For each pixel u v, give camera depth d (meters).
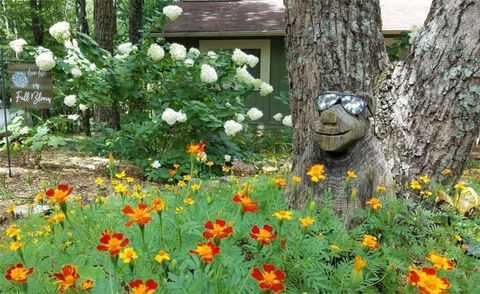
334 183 2.67
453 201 3.06
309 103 3.31
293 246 2.10
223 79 5.64
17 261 2.10
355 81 3.15
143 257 2.03
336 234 2.34
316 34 3.21
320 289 2.03
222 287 1.81
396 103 3.17
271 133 9.01
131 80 5.39
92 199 3.63
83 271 1.83
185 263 1.90
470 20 2.97
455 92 3.03
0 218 3.35
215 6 12.62
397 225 2.63
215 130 5.35
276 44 11.01
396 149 3.13
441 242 2.53
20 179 5.00
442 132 3.08
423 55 3.12
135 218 1.66
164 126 5.18
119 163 5.72
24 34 15.27
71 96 5.34
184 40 11.16
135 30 12.53
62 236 2.31
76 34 5.46
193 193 2.96
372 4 3.21
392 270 2.12
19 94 5.22
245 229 2.33
